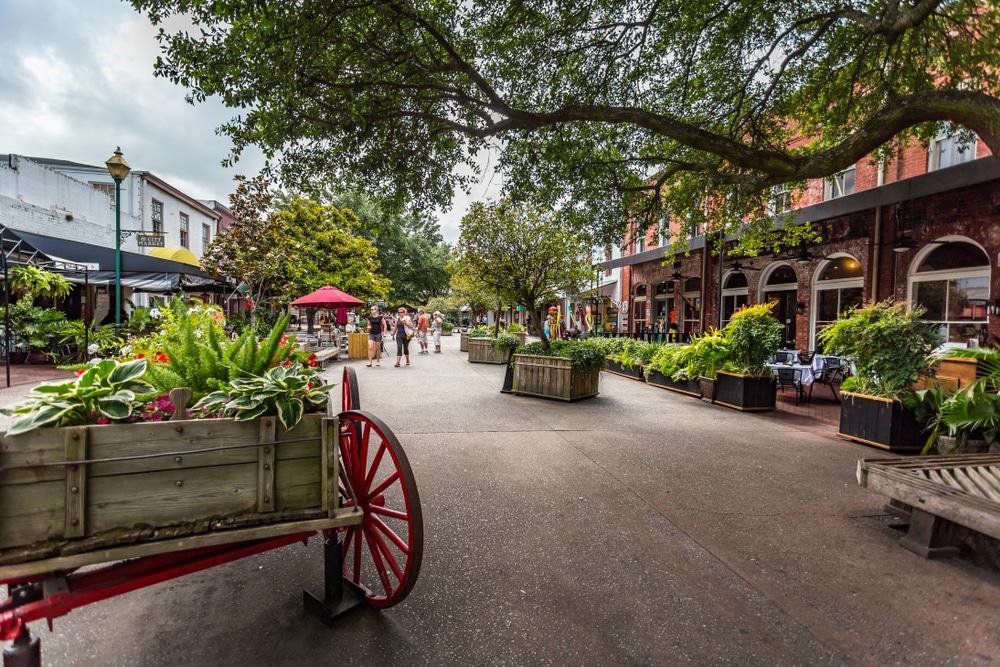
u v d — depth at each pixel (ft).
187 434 5.99
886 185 32.32
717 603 8.21
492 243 30.35
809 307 41.88
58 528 5.40
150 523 5.81
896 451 17.84
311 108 17.92
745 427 22.07
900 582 8.93
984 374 16.90
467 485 13.83
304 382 7.04
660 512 12.09
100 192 55.42
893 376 18.19
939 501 9.37
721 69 23.40
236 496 6.26
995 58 19.38
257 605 8.03
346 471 8.68
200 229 78.43
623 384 36.81
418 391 30.76
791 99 24.98
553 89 21.86
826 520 11.69
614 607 8.07
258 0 12.62
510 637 7.28
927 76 22.26
